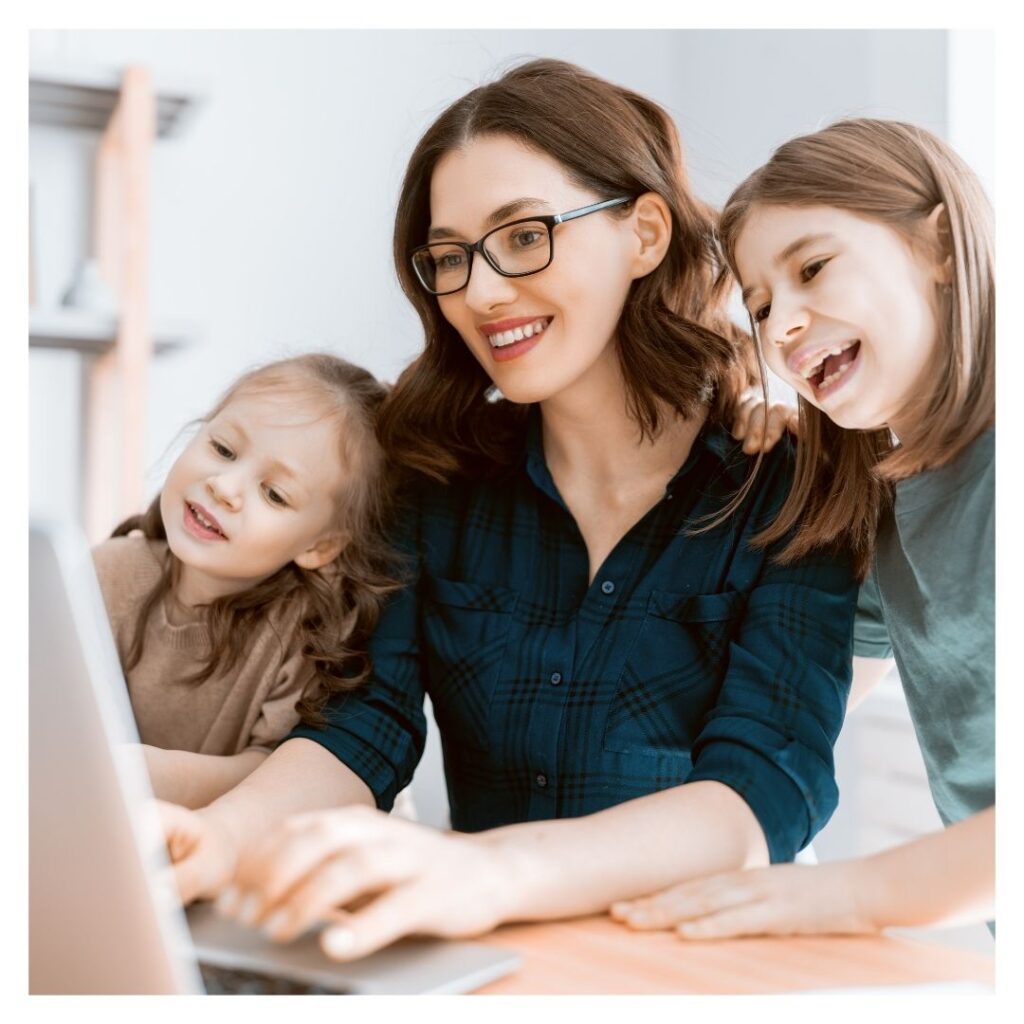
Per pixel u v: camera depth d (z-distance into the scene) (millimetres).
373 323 2605
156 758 1036
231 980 560
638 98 1118
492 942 641
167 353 2451
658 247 1090
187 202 2512
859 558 1014
